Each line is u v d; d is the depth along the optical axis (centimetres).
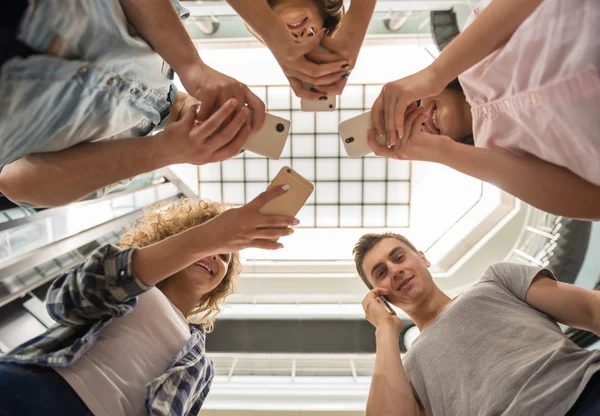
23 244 190
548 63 82
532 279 145
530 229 296
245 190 402
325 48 102
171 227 163
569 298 135
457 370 133
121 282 104
